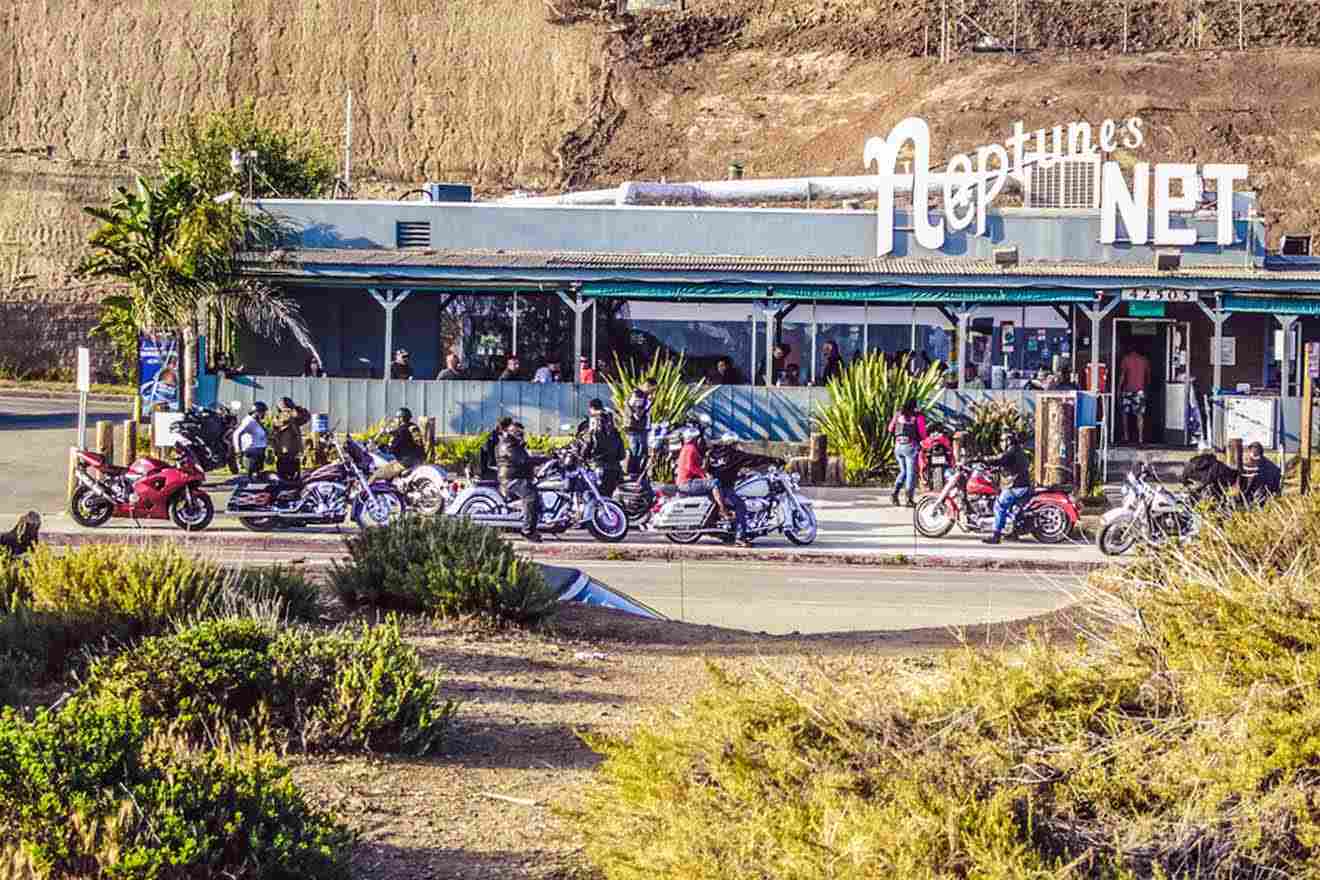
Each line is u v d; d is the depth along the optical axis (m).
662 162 130.75
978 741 8.88
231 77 141.50
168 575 17.77
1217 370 49.94
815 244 54.00
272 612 17.86
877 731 9.20
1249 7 143.25
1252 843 8.16
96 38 142.75
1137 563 11.91
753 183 61.19
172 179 50.56
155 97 140.38
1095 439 43.91
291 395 49.41
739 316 52.72
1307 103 126.62
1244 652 9.08
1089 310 51.72
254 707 13.27
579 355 49.94
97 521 36.50
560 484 36.16
